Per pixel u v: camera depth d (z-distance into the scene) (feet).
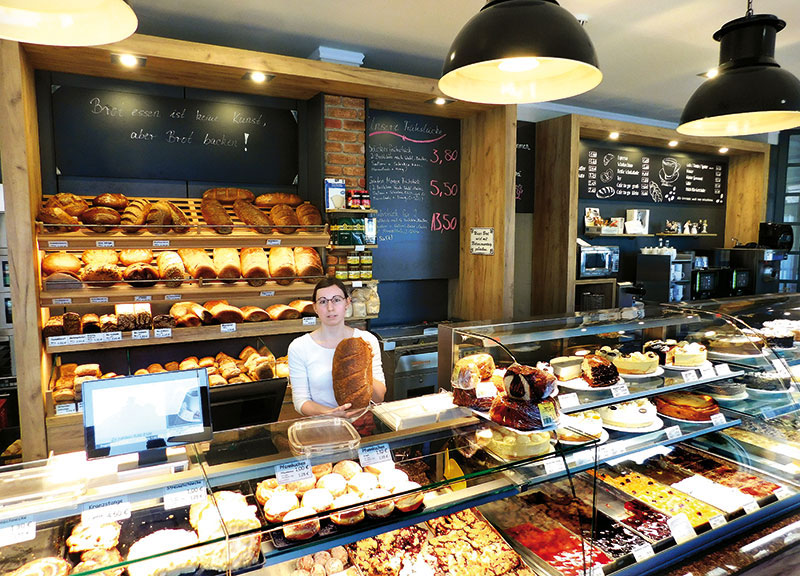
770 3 9.65
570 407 6.52
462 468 4.89
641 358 7.22
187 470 4.40
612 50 12.10
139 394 4.17
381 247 13.91
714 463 7.63
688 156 20.54
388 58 12.66
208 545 3.77
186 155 11.02
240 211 10.79
